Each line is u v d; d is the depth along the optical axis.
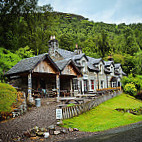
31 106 13.38
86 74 23.64
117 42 60.12
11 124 8.95
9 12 28.58
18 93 12.52
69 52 25.69
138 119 12.74
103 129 9.24
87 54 45.72
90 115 12.70
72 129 8.66
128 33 62.69
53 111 11.80
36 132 7.71
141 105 20.48
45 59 15.32
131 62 42.56
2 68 19.44
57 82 16.19
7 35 25.97
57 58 22.94
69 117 11.34
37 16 33.91
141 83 31.03
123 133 8.16
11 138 7.08
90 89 24.25
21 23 30.17
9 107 10.45
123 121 11.60
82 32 66.31
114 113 14.16
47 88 19.56
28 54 24.16
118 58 44.44
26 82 17.33
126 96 26.83
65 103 14.73
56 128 8.64
